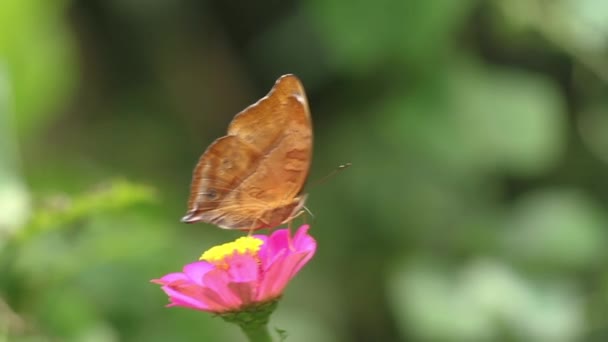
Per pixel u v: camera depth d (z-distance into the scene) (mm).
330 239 1346
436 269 1285
